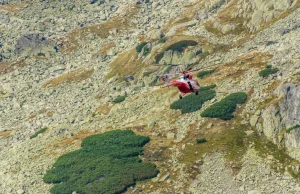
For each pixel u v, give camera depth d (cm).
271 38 12156
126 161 9694
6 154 11656
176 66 13050
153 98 11819
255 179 8712
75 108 13575
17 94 15375
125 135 10544
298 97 9206
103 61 15912
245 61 11606
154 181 9119
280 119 9388
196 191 8744
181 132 10156
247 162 9019
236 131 9681
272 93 10019
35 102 14700
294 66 10331
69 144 10969
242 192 8538
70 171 9788
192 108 10644
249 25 13350
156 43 14275
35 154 11019
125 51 15825
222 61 12388
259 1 13600
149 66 13550
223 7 15162
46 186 9662
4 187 10044
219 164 9131
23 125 13500
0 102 15075
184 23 15400
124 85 13575
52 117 13450
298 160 8788
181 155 9544
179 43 13575
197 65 12788
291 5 12900
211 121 10081
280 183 8544
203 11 15400
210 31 14100
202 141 9681
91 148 10388
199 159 9331
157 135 10331
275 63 10881
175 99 11319
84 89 14588
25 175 10206
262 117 9644
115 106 12169
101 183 9206
